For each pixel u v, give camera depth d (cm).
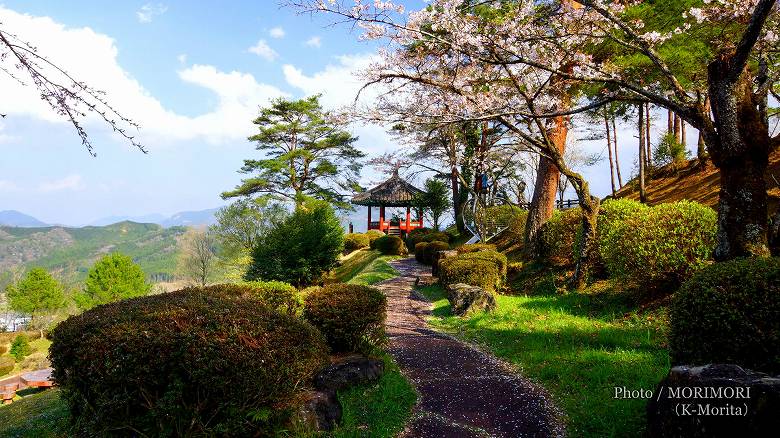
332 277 2809
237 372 367
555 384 527
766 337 351
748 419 276
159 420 361
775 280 370
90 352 366
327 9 812
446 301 1213
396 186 3566
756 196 563
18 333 3706
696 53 955
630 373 519
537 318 874
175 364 364
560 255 1305
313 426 418
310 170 4047
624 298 877
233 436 377
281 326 421
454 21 877
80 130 440
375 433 422
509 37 873
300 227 2361
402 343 797
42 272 3991
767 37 759
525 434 417
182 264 3894
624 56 1016
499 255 1316
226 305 439
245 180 3653
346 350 611
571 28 862
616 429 391
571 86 1131
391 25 844
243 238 2897
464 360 675
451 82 990
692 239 756
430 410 485
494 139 2105
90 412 388
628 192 2177
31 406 661
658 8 955
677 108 639
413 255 2839
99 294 3566
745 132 565
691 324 389
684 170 2006
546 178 1477
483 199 2364
